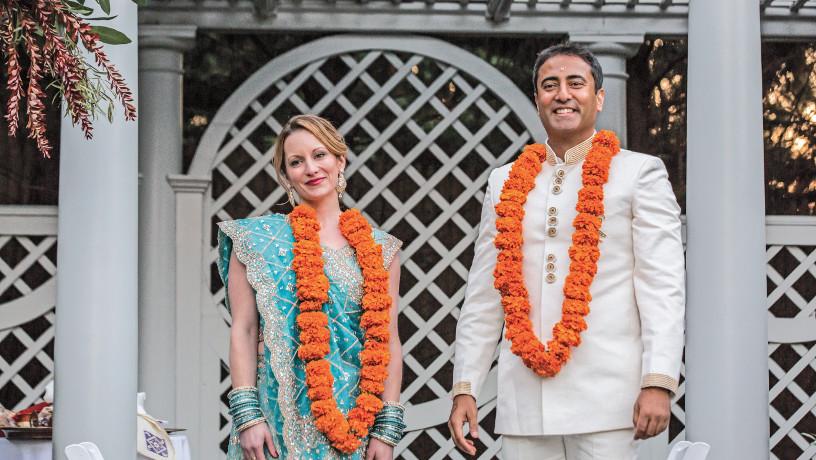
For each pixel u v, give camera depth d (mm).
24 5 2717
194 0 5805
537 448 3254
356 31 6008
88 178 3736
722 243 3740
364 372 3145
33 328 6461
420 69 6629
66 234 3734
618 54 5914
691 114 3879
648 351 3094
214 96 6621
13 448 3881
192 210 5914
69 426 3656
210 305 5891
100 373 3678
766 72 6859
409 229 6590
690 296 3789
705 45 3852
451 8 5918
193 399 5840
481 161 6570
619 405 3143
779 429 6109
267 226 3238
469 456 6469
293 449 3059
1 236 5918
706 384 3699
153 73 5879
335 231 3307
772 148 6824
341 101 6113
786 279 6137
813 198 6773
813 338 6102
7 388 6332
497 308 3416
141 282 5852
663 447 5793
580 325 3141
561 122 3316
